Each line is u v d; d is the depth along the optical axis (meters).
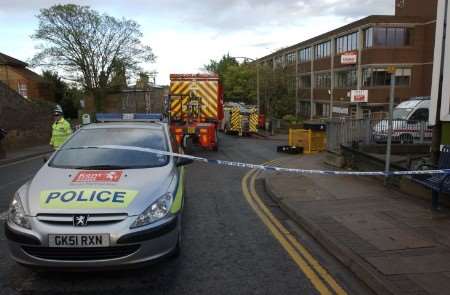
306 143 20.59
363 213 7.45
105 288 4.66
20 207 4.60
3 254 5.65
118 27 52.53
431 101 9.28
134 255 4.43
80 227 4.34
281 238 6.55
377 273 4.79
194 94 19.66
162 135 6.65
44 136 25.42
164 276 5.02
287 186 10.18
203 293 4.59
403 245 5.73
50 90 53.28
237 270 5.23
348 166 13.24
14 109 22.34
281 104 52.28
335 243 5.82
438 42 9.04
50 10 49.84
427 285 4.48
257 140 30.94
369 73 40.00
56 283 4.77
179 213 5.11
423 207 7.81
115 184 4.94
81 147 6.08
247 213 8.12
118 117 7.54
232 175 12.75
